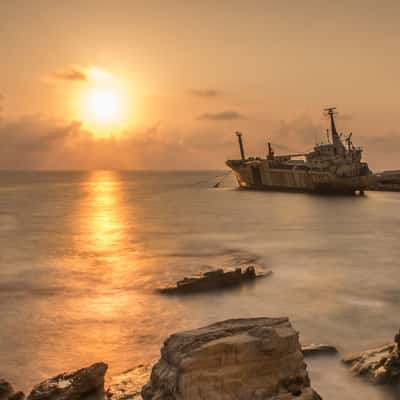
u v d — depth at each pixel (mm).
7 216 103062
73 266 46906
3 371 20656
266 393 12516
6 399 16688
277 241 65125
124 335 25625
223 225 85188
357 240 65500
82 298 33594
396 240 65375
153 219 96812
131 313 29766
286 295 34156
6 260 50469
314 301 32531
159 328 26875
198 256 53125
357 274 42094
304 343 23406
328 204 122312
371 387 17375
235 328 13992
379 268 45219
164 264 47969
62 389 16297
